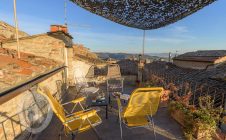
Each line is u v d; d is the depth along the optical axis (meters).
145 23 5.49
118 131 3.50
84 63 9.70
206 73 6.82
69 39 8.39
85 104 5.23
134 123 2.93
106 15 5.03
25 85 2.90
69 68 8.15
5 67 2.94
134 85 9.22
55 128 3.60
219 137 3.01
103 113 4.50
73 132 2.72
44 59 5.96
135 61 12.84
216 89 4.60
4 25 8.65
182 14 4.03
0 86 2.15
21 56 5.07
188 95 4.23
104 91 7.49
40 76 3.86
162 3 3.59
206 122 3.05
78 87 6.96
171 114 4.16
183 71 8.70
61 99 6.11
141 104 2.88
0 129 2.46
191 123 3.22
